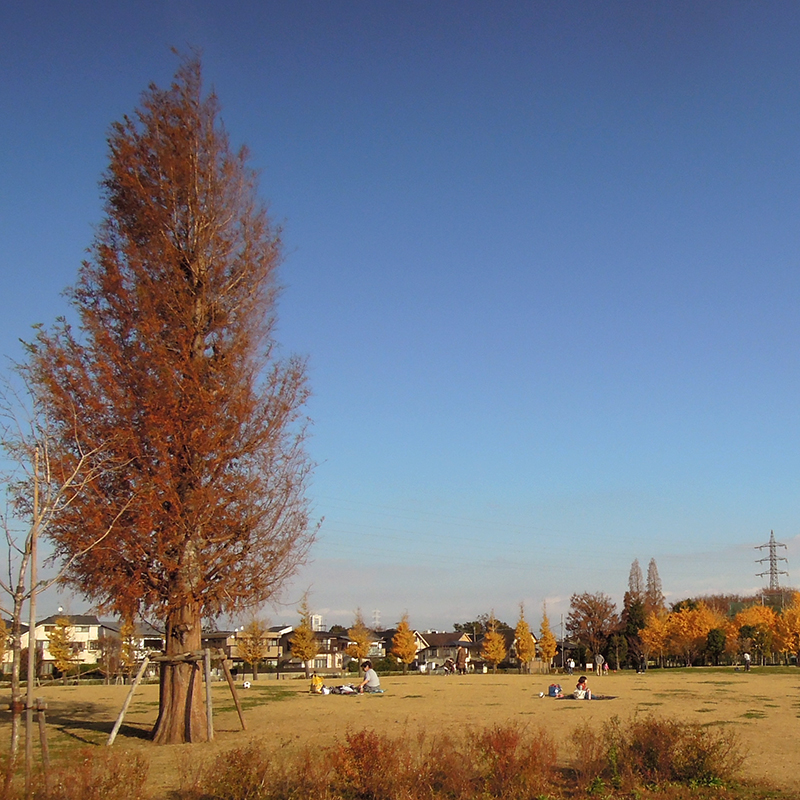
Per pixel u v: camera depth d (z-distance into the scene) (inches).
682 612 2632.9
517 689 1136.2
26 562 398.6
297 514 667.4
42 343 578.6
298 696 1013.8
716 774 412.2
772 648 2458.2
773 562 3804.1
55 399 558.6
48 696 1059.9
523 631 2805.1
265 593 657.6
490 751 395.9
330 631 3951.8
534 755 395.9
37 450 426.9
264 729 660.7
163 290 653.9
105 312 643.5
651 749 422.9
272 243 714.2
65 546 586.9
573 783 409.7
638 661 2554.1
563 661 2967.5
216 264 692.7
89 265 651.5
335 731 628.7
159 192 687.1
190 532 621.0
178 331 650.2
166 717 617.0
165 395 610.5
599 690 1086.4
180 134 703.1
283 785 378.6
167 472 604.4
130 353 627.2
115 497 606.5
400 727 642.2
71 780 354.9
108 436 583.8
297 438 679.1
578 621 2775.6
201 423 624.4
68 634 2095.2
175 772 457.1
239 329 682.2
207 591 636.1
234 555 645.9
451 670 2241.6
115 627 2778.1
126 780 362.6
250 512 646.5
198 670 634.2
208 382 651.5
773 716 719.1
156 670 1760.6
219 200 707.4
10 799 333.4
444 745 412.8
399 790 367.9
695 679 1396.4
